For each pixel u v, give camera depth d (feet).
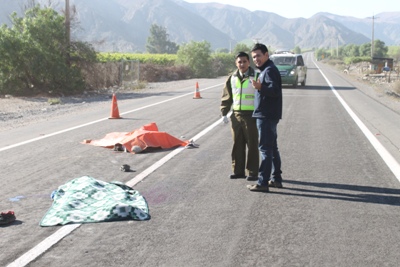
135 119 47.57
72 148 32.63
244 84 23.97
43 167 26.96
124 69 108.27
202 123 44.42
